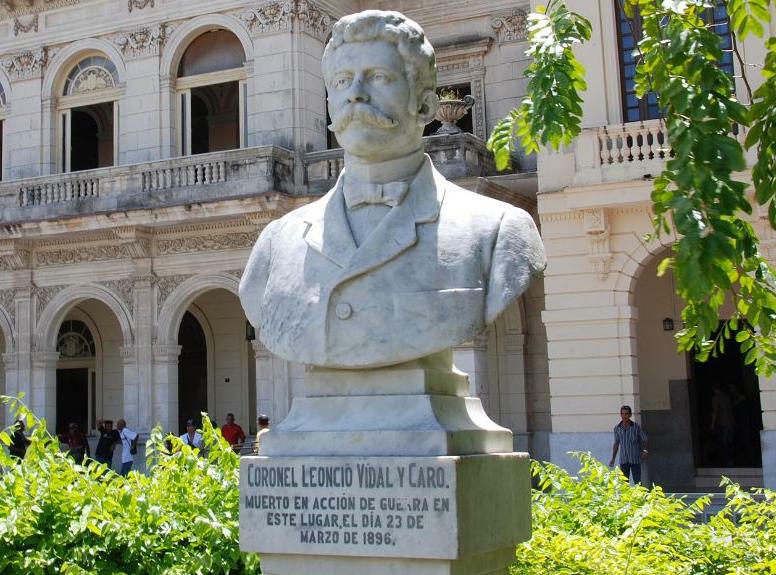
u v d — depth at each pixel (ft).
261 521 17.04
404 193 17.87
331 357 17.02
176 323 82.53
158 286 82.79
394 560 16.21
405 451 16.37
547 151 67.67
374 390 17.28
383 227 17.44
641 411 74.74
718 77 19.33
